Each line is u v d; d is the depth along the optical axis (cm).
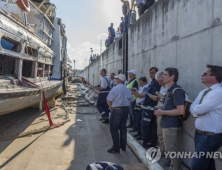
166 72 333
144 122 447
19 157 416
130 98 457
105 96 716
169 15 484
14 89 470
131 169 367
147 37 640
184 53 412
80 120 752
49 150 457
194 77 374
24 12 598
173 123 326
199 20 363
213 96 245
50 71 1130
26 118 748
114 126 445
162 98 389
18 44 596
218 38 312
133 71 598
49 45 1111
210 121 250
